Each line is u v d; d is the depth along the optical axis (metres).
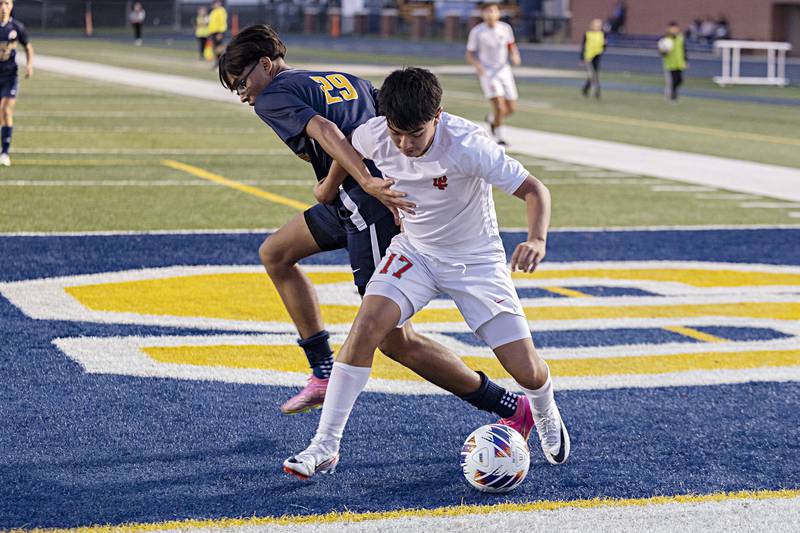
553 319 22.42
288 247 15.75
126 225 30.80
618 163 47.47
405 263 13.80
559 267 27.39
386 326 13.57
